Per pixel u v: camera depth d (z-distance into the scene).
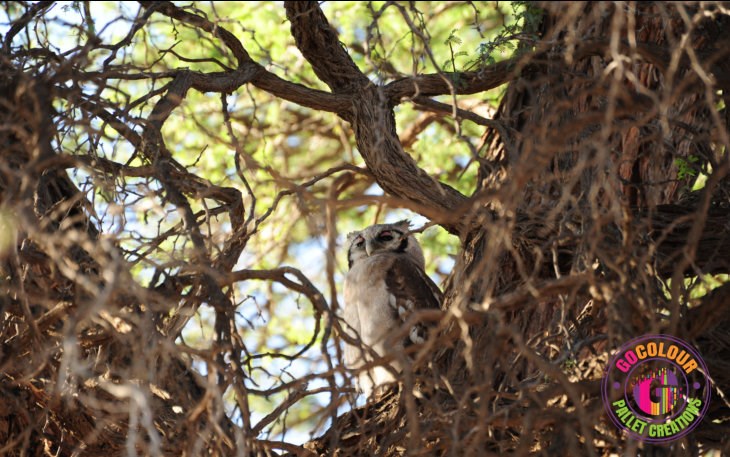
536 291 5.95
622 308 6.27
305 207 6.11
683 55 7.89
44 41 8.14
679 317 6.66
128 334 5.98
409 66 15.04
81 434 7.82
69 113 6.68
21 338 7.11
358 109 9.73
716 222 8.50
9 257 6.80
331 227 6.00
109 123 7.09
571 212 6.66
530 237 8.66
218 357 6.31
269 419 6.83
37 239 5.95
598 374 7.17
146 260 6.08
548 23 9.16
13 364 7.29
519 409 6.97
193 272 6.76
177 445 7.19
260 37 15.52
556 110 5.62
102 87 6.93
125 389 4.97
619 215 5.96
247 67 9.62
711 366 7.52
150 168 6.62
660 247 8.52
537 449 7.54
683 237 8.53
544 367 5.75
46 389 7.59
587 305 8.27
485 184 9.84
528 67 9.59
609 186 6.03
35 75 6.58
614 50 5.23
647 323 6.45
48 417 7.78
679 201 9.23
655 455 7.02
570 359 7.48
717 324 7.83
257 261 14.75
